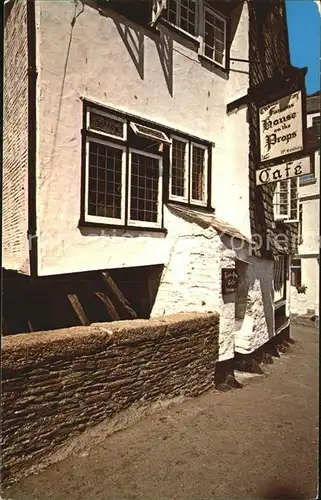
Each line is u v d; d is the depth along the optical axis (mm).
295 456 3576
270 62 8836
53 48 4961
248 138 7207
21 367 3164
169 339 4711
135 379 4230
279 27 9297
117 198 5766
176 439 3883
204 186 7352
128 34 5910
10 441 3082
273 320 8164
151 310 6762
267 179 6707
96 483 3105
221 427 4191
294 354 8227
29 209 4852
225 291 5859
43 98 4859
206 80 7328
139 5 6082
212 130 7438
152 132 6062
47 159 4906
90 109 5383
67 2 5098
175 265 6406
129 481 3143
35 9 4840
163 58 6500
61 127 5043
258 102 7180
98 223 5434
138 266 6070
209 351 5453
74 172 5184
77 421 3598
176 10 6793
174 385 4793
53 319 5223
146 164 6262
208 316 5457
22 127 5148
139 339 4270
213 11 7539
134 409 4223
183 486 3090
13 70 5621
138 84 6055
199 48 7191
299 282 12727
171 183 6727
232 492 3006
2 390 3045
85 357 3676
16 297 5105
